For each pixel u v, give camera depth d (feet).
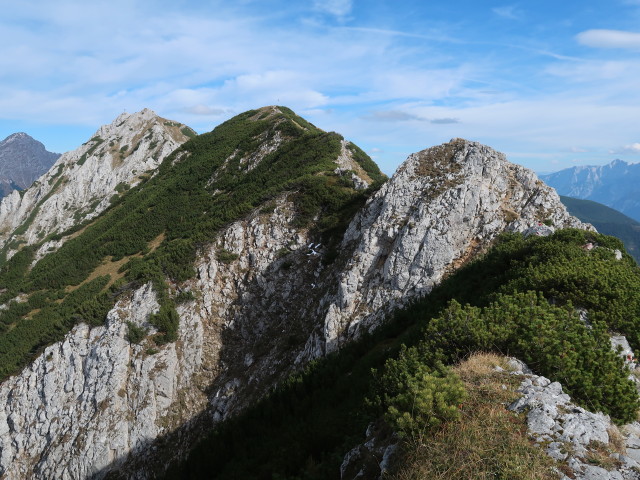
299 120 298.56
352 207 139.64
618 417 28.94
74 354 135.74
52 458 119.34
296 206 148.15
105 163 384.68
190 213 211.00
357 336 91.66
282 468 43.52
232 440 74.13
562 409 26.40
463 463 22.59
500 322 38.19
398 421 25.44
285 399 74.43
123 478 110.52
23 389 138.31
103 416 119.24
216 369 125.18
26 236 351.87
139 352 126.52
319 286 121.39
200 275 140.97
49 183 395.96
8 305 198.08
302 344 107.04
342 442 41.11
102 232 248.11
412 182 107.76
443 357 35.50
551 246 62.44
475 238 95.50
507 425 24.97
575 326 36.94
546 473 21.45
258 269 137.69
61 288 196.95
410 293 92.27
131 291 142.61
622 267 53.31
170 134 418.31
